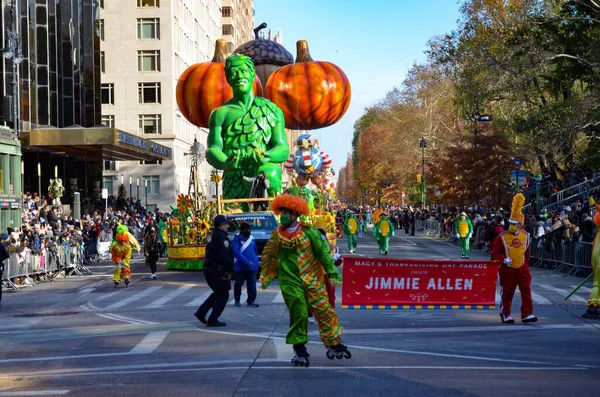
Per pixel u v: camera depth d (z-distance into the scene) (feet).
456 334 40.06
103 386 28.94
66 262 92.79
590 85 131.03
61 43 172.96
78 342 40.78
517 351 34.78
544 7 138.51
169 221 98.84
